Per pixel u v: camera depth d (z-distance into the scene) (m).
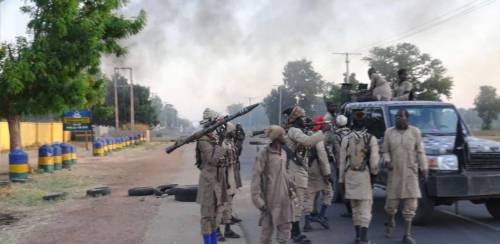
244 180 16.77
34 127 43.81
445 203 9.16
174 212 10.66
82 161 26.20
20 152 16.00
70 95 16.72
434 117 10.49
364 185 7.68
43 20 16.34
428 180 8.76
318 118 8.98
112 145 35.88
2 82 15.75
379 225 9.38
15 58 16.16
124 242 8.09
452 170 8.74
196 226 9.23
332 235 8.64
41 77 16.16
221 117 7.11
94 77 19.70
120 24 17.92
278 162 6.24
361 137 7.71
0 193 13.27
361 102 11.72
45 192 13.92
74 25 16.55
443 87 80.00
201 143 7.00
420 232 8.72
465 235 8.46
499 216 9.71
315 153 8.76
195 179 17.08
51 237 8.50
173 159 27.88
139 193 13.23
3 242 8.21
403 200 8.04
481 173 8.80
